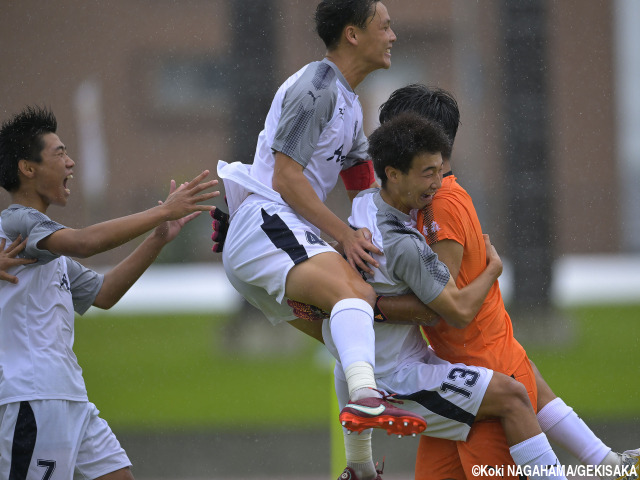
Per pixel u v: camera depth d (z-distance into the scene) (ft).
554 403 54.65
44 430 53.93
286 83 52.95
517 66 167.43
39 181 56.80
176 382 141.28
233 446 107.34
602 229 272.31
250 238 50.65
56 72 268.41
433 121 49.70
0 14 264.72
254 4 159.53
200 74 278.87
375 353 50.80
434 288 48.14
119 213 271.08
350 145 53.72
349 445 55.26
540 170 168.45
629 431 104.68
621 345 156.46
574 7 269.23
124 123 275.59
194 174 278.05
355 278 48.70
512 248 169.07
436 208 50.16
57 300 56.39
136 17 274.16
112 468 56.95
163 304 212.02
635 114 272.51
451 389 49.01
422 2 264.93
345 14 51.90
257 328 168.35
